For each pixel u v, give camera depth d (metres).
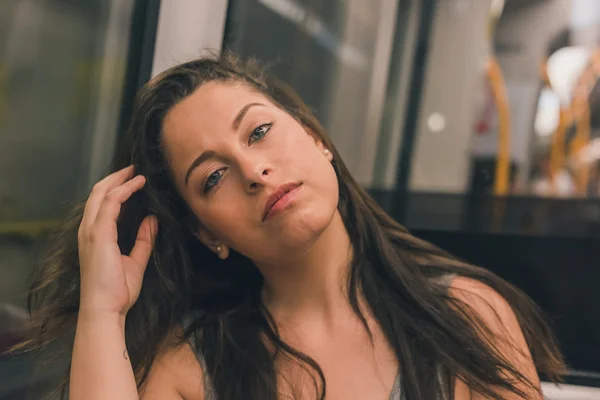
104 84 0.99
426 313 0.65
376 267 0.69
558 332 1.31
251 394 0.62
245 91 0.64
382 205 1.79
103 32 0.98
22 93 0.94
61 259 0.72
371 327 0.65
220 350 0.66
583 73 1.81
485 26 1.88
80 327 0.60
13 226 0.95
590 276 1.40
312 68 1.60
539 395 0.64
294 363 0.64
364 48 1.85
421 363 0.61
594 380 0.97
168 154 0.65
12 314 0.94
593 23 1.79
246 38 1.18
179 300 0.72
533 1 1.84
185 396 0.66
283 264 0.63
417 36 1.91
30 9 0.93
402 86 1.94
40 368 0.85
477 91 1.89
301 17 1.48
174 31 0.96
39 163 0.97
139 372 0.68
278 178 0.57
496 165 1.86
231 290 0.74
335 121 1.79
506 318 0.67
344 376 0.62
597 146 1.79
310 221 0.57
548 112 1.84
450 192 1.77
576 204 1.54
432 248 0.78
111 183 0.68
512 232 1.50
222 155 0.59
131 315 0.69
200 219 0.64
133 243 0.71
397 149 1.95
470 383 0.60
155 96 0.67
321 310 0.67
